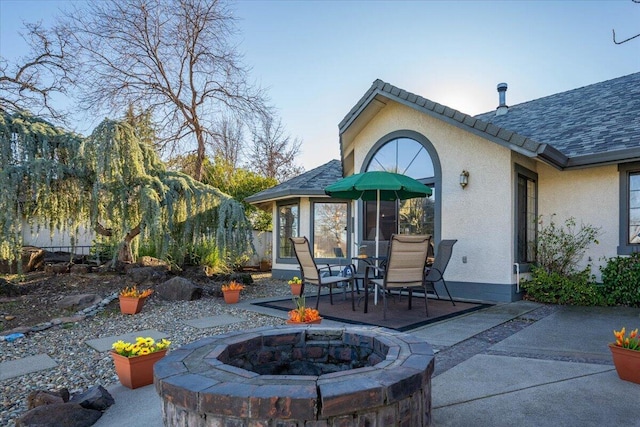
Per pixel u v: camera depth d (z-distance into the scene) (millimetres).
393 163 9000
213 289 8375
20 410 3098
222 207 9234
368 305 6816
